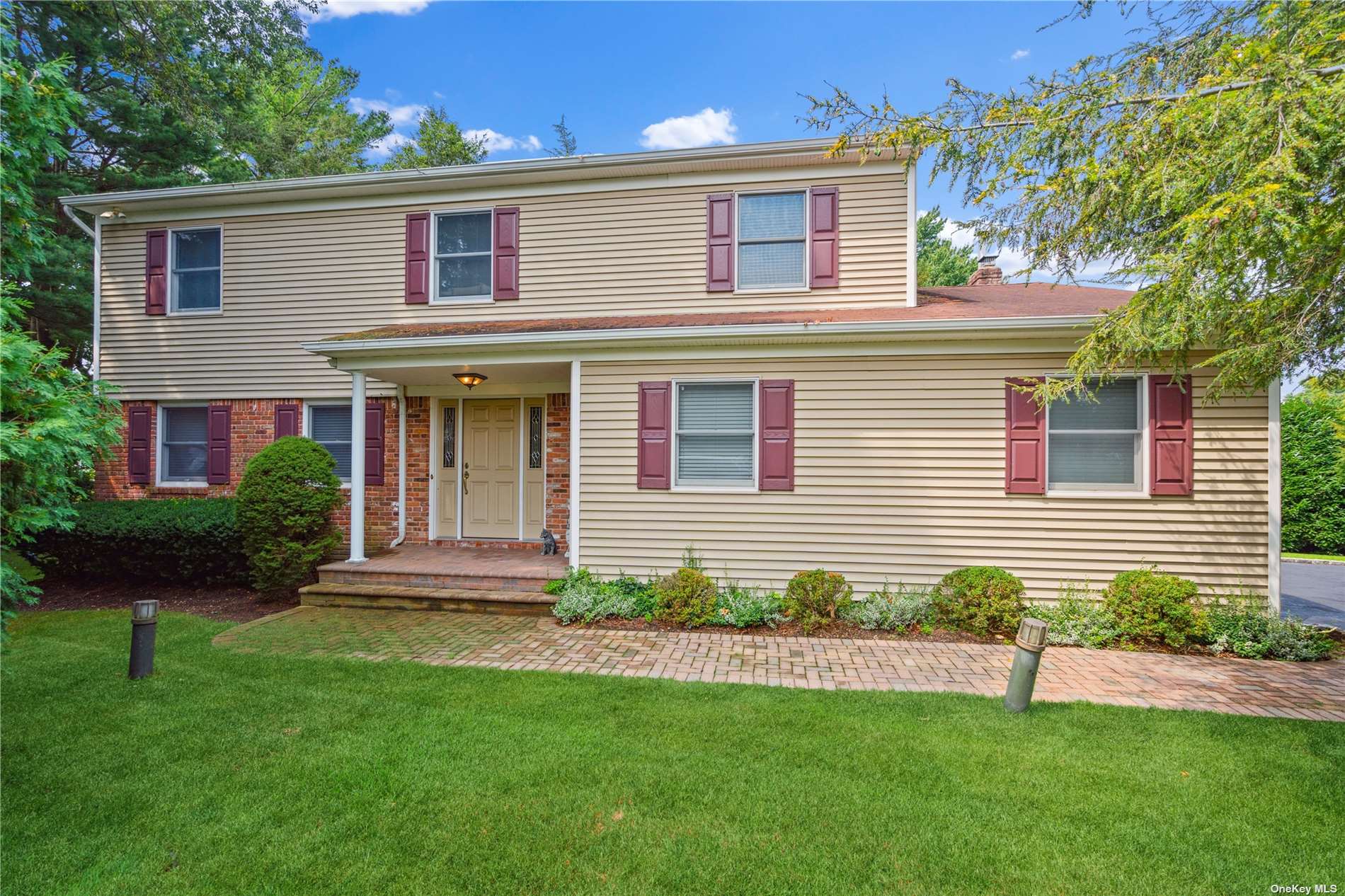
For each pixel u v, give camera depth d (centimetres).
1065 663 525
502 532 893
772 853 263
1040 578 639
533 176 862
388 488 898
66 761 335
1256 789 316
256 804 296
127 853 260
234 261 936
